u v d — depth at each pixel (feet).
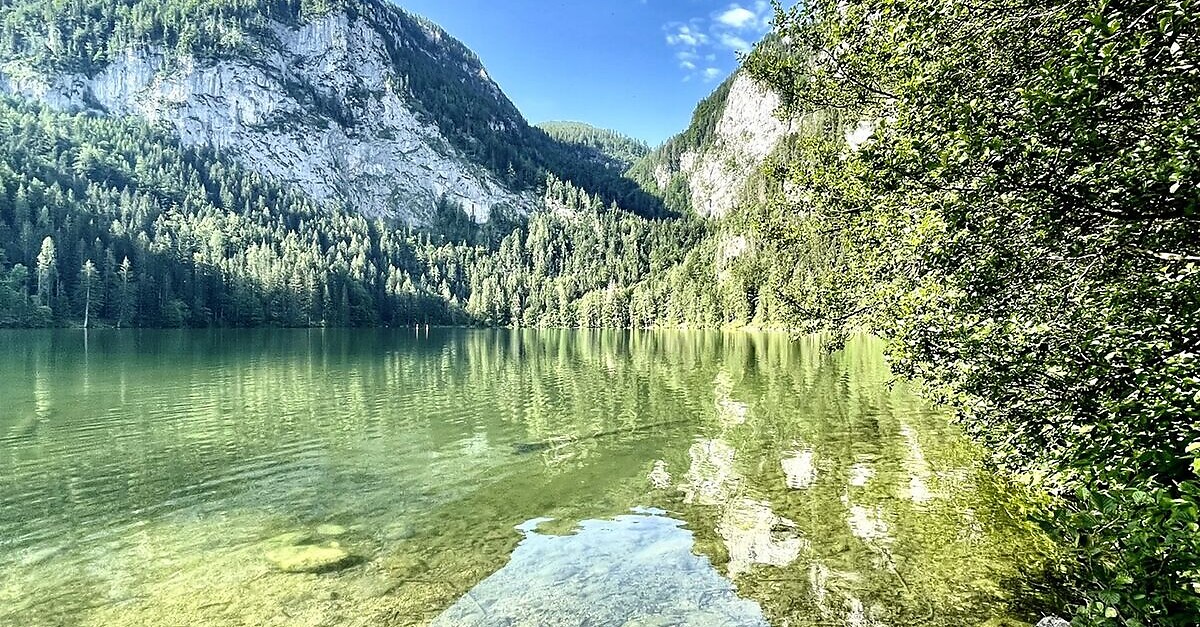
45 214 381.60
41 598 34.19
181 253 420.77
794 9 37.91
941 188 22.76
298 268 460.96
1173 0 13.93
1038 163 16.16
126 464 62.08
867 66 34.40
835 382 120.57
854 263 40.45
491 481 56.39
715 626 30.01
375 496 52.16
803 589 33.37
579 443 71.05
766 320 377.50
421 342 294.66
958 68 25.05
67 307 335.06
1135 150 15.34
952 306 27.27
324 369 152.56
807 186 39.75
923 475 52.75
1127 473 13.50
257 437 74.59
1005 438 29.55
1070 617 29.04
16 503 50.29
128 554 40.09
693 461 62.03
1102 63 14.05
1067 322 21.62
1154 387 14.48
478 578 36.17
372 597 33.86
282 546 41.27
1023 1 21.24
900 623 29.45
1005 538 37.86
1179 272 15.78
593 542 41.37
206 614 32.24
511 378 136.56
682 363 171.12
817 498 48.19
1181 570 12.07
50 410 90.63
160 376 130.82
